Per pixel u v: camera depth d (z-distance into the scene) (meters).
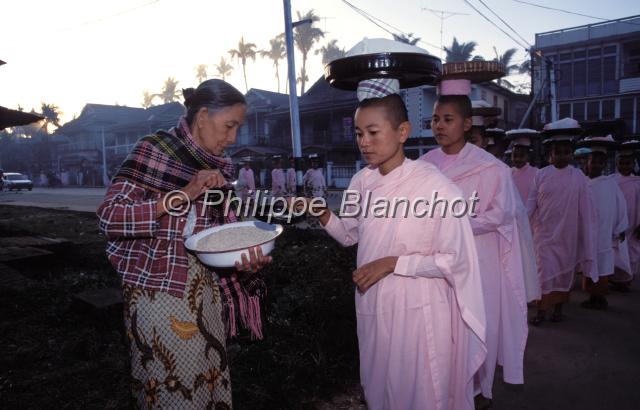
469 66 2.81
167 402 1.85
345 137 34.03
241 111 1.92
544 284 4.73
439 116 2.92
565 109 32.25
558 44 31.67
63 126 61.69
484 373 2.79
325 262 5.90
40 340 4.12
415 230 2.01
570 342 4.20
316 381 3.22
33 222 13.28
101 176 51.66
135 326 1.84
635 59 29.98
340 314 4.19
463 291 1.98
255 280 2.23
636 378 3.46
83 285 5.83
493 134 6.09
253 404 2.96
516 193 3.16
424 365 2.02
